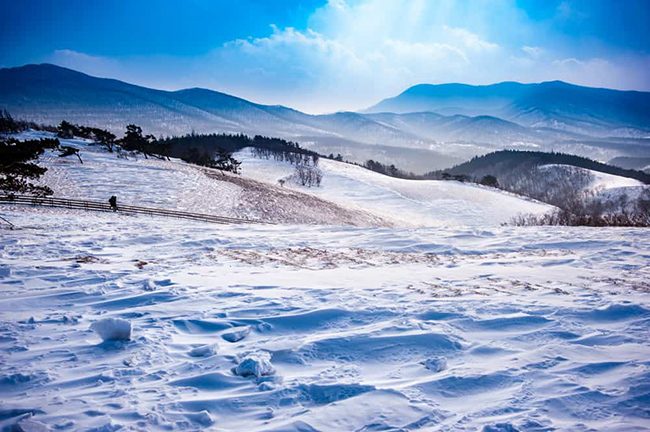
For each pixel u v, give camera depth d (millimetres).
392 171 186625
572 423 3271
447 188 116312
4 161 27625
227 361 4668
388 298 7664
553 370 4348
